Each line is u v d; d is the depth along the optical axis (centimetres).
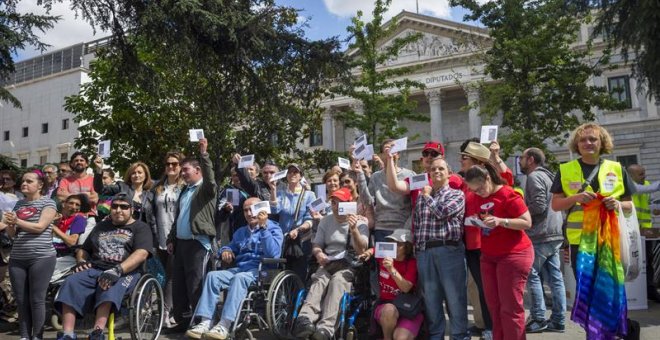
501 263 472
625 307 477
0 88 1761
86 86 1861
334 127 4516
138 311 582
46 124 5153
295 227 767
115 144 1805
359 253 627
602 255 479
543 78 1811
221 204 815
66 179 888
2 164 1809
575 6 1581
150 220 756
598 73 1858
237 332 622
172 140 1811
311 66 1416
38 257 613
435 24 4091
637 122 3353
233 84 1424
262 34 1300
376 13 2202
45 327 741
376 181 659
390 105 2239
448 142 4391
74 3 1215
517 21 1777
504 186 489
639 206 894
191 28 1236
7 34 1438
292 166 815
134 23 1255
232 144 1858
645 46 1283
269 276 671
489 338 575
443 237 535
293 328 612
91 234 639
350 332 589
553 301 659
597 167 500
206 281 651
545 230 652
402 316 562
